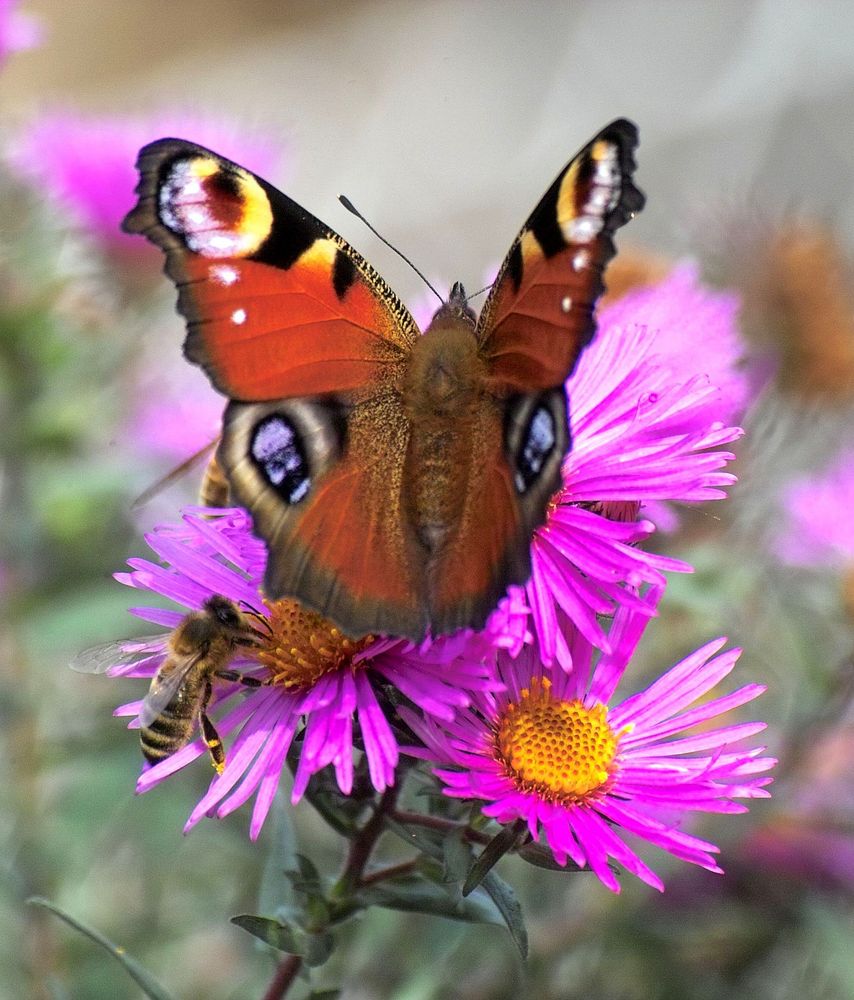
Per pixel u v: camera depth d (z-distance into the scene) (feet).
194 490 1.12
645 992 0.99
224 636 0.73
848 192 1.85
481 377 0.70
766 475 1.06
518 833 0.70
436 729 0.70
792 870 0.99
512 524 0.69
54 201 1.10
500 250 1.90
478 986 0.99
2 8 1.09
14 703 1.04
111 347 1.11
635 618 0.74
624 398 0.74
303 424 0.70
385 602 0.69
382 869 0.74
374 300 0.72
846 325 1.06
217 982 1.05
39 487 1.05
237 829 1.02
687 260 1.03
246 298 0.70
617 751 0.72
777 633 1.01
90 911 1.04
